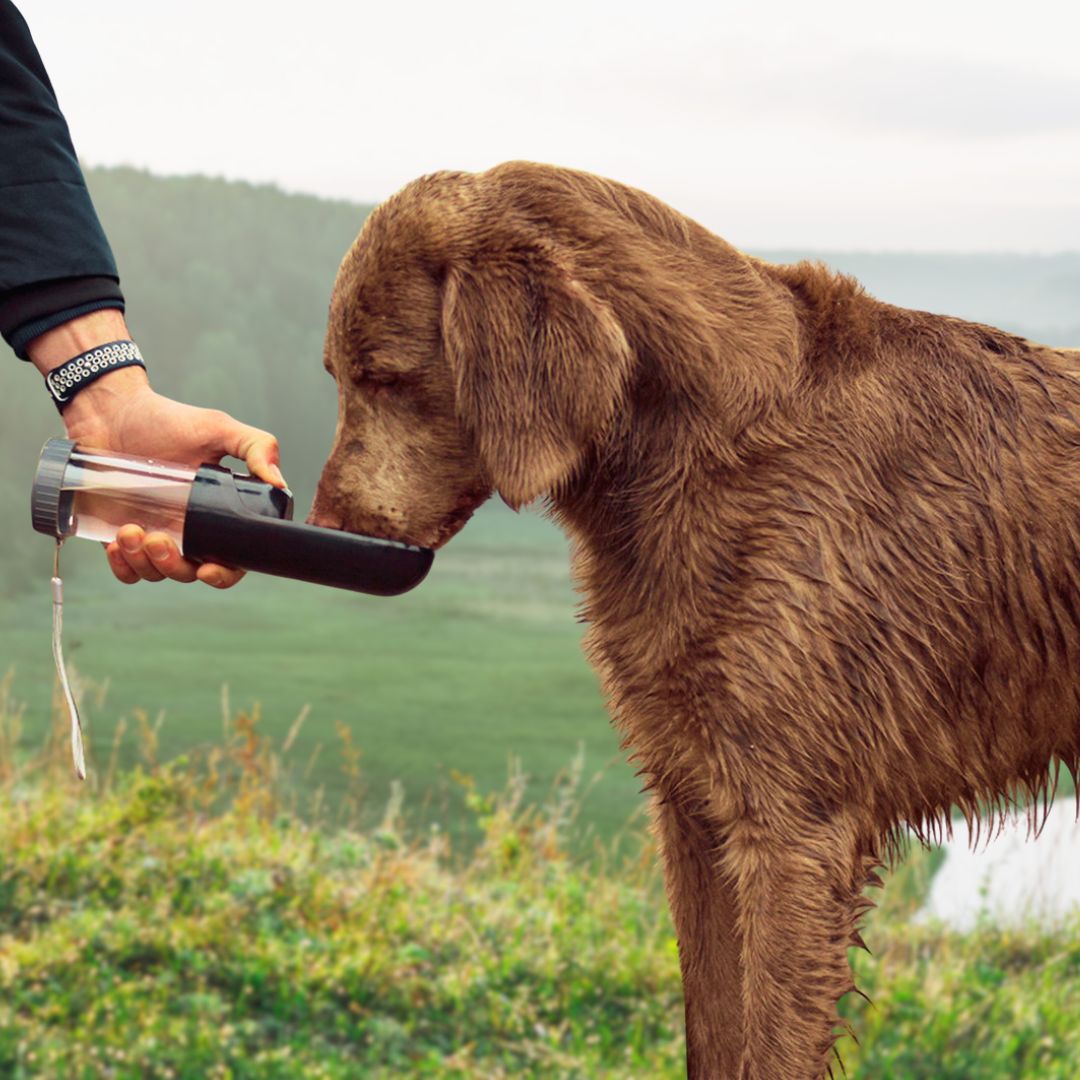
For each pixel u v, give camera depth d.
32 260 1.78
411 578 1.71
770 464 1.71
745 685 1.69
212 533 1.69
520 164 1.77
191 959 3.11
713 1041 1.78
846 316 1.76
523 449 1.68
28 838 3.56
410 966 3.23
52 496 1.72
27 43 1.79
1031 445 1.74
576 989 3.22
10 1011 2.85
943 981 3.40
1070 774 1.79
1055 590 1.73
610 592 1.76
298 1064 2.76
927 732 1.72
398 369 1.76
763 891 1.70
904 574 1.70
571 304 1.69
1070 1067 3.02
